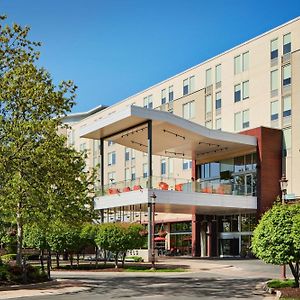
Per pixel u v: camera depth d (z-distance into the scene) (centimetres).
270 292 1755
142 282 2191
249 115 4769
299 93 4281
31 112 1908
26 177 1858
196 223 4809
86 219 2128
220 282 2202
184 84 5731
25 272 1969
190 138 4116
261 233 1652
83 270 2908
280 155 4331
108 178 7275
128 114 3569
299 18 4375
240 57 4950
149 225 3569
